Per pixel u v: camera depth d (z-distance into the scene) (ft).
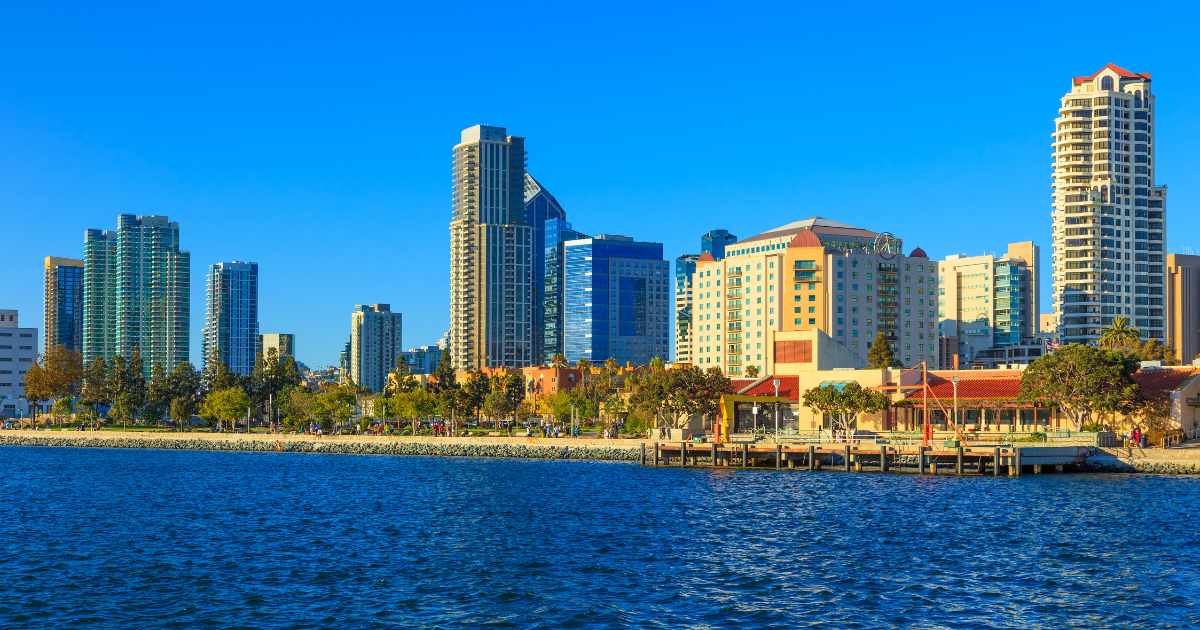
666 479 544.62
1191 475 523.70
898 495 458.50
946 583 281.33
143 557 324.39
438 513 421.59
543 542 348.38
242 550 336.29
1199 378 634.43
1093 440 557.74
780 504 435.12
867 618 247.50
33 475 615.98
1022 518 386.52
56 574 298.76
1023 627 239.91
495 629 240.94
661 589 276.82
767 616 249.75
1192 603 259.80
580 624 244.42
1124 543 334.85
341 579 290.76
